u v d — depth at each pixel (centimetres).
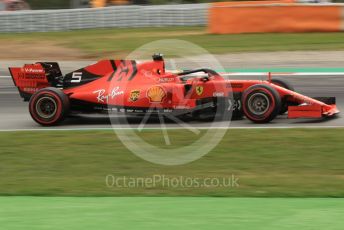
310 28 7412
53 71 3566
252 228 1720
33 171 2558
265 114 3241
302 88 4709
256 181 2311
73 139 3080
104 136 3127
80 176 2462
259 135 3042
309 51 6456
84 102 3400
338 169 2478
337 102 4078
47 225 1770
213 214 1864
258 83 3341
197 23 8956
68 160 2716
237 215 1852
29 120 3694
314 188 2202
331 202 2008
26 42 7750
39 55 6956
